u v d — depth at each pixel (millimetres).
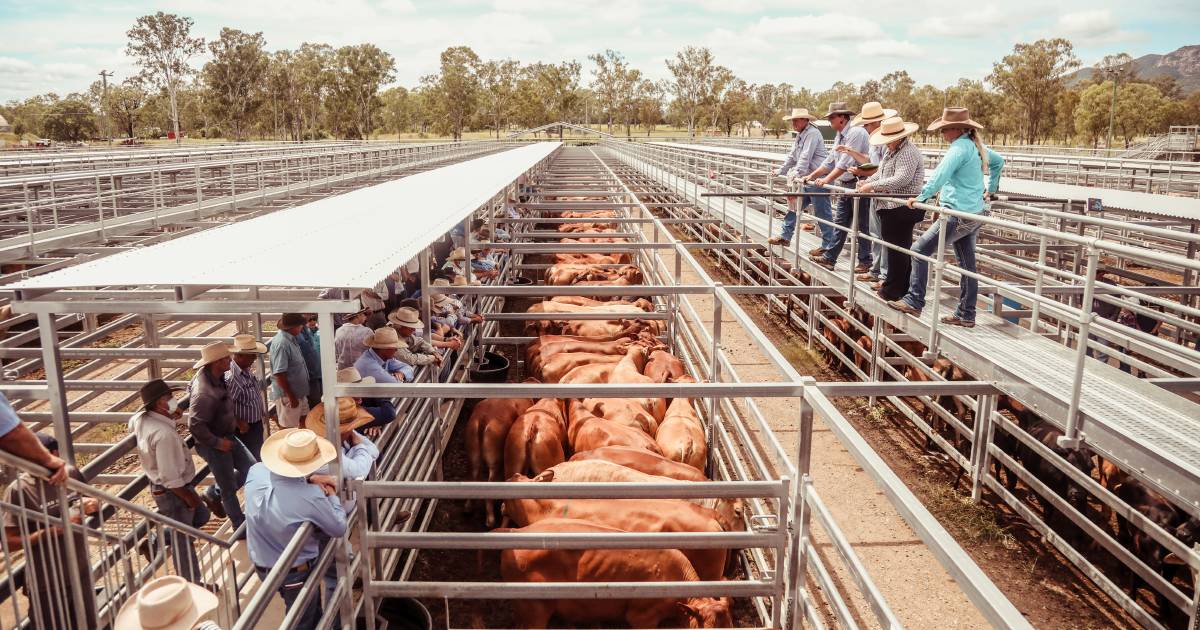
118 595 3930
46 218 16453
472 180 12586
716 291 7480
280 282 4223
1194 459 4000
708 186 18797
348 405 4605
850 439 3383
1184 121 97812
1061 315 5785
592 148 72375
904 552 6453
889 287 7164
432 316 8586
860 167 7688
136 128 138125
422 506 6848
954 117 6250
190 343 9117
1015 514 7191
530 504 5434
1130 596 5723
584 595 4418
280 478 3979
